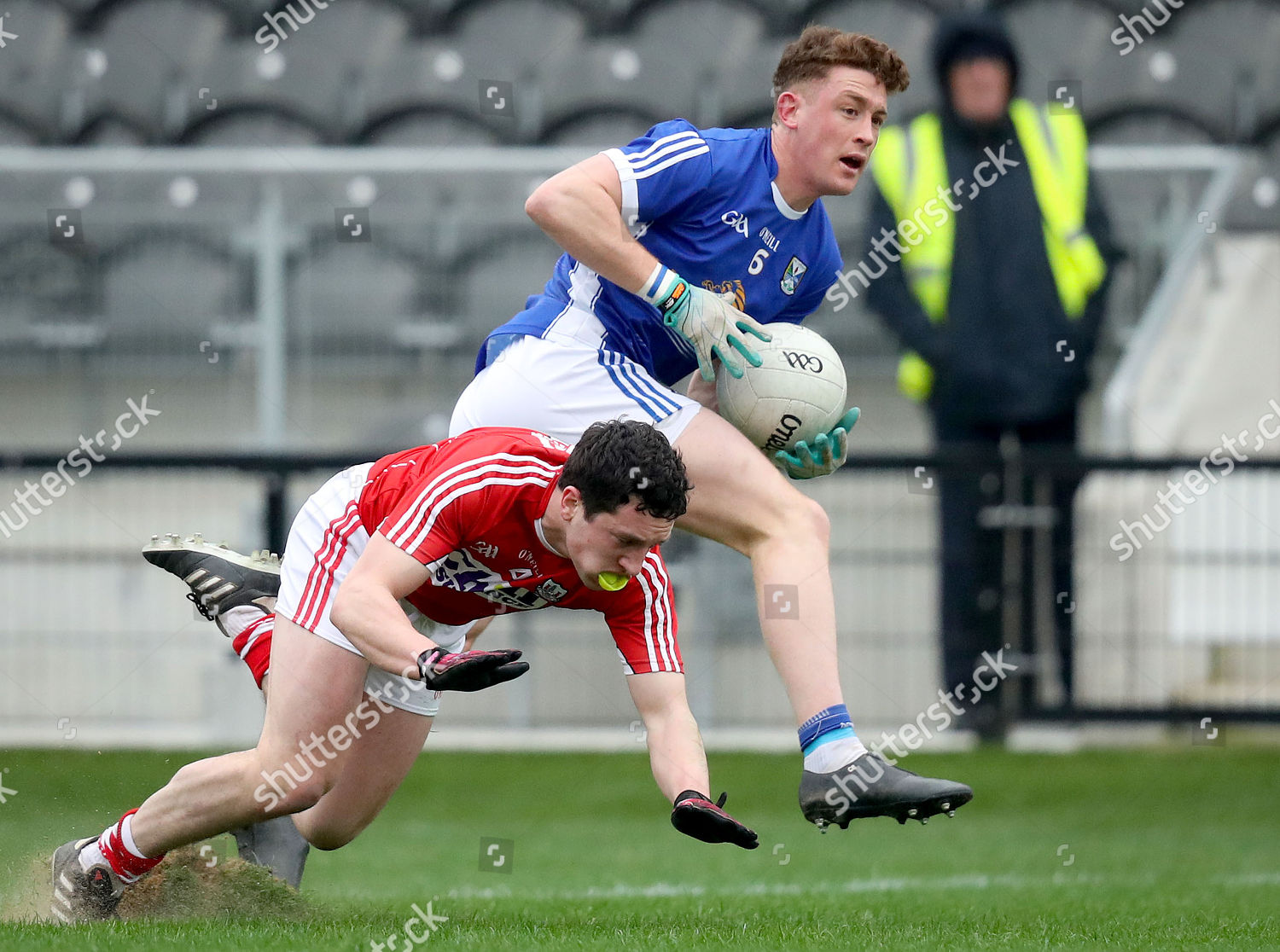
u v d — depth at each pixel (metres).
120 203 33.72
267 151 34.94
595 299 13.60
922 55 38.09
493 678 10.13
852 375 31.81
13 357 32.31
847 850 21.14
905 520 27.58
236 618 13.88
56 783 20.09
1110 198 32.34
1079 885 17.08
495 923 12.25
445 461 11.58
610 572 11.02
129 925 11.59
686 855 20.56
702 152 13.20
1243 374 30.39
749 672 26.95
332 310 32.53
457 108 39.31
